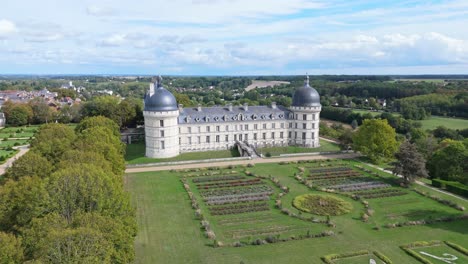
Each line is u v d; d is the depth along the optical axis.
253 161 129.88
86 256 41.38
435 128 185.12
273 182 105.81
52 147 93.94
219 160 130.12
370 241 69.75
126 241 50.94
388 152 126.44
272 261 62.16
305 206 86.50
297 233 72.94
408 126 187.50
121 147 115.75
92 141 92.00
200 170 117.62
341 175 112.62
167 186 101.38
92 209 54.84
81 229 43.06
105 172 65.62
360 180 107.88
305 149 148.50
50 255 40.44
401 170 102.00
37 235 46.12
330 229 74.81
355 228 75.50
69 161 71.31
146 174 113.31
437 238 71.06
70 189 54.41
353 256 64.19
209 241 69.19
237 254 64.50
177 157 134.00
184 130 140.38
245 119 148.62
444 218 79.69
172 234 72.00
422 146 130.50
